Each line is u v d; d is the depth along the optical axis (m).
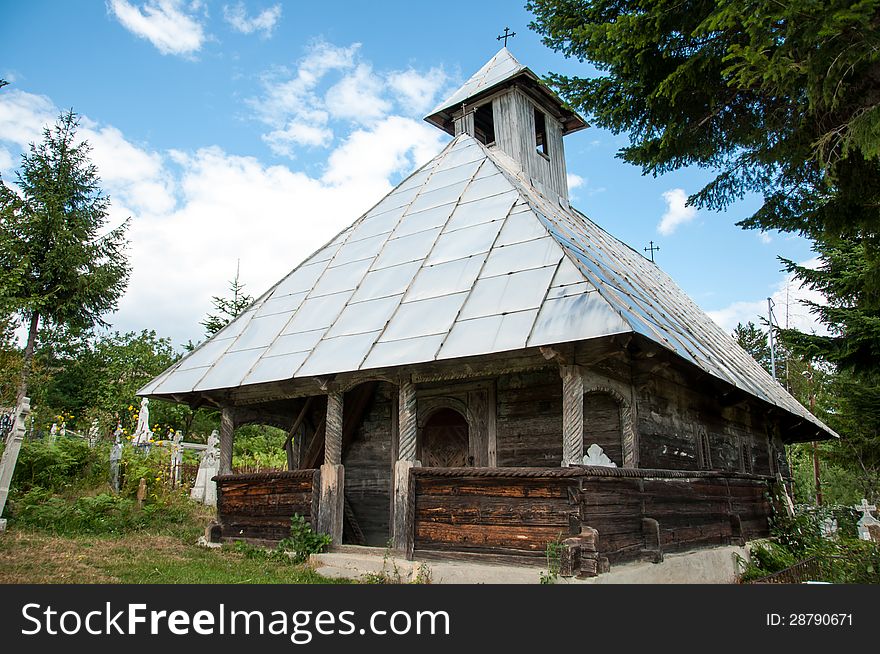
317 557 8.97
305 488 9.68
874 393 21.03
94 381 34.91
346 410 12.31
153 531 11.50
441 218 11.39
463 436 11.39
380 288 10.53
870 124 5.92
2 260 21.33
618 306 7.26
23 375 18.09
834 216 8.31
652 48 7.55
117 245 30.28
